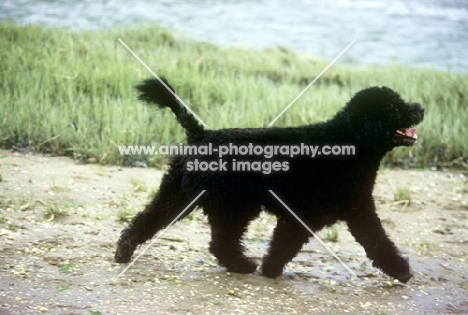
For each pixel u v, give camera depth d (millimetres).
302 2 34969
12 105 13867
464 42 26547
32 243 8336
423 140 14023
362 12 32781
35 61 16250
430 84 17469
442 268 8836
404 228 10289
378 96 7719
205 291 7395
